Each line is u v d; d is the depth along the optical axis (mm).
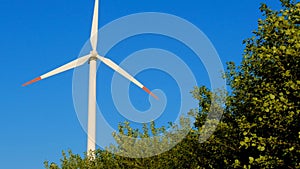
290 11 19891
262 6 22125
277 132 18781
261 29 20531
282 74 18312
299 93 17672
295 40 17875
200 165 26594
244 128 20156
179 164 28891
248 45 22453
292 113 17422
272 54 18578
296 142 18125
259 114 19609
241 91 23531
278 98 18859
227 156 24516
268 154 18922
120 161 34750
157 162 31375
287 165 18438
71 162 46969
